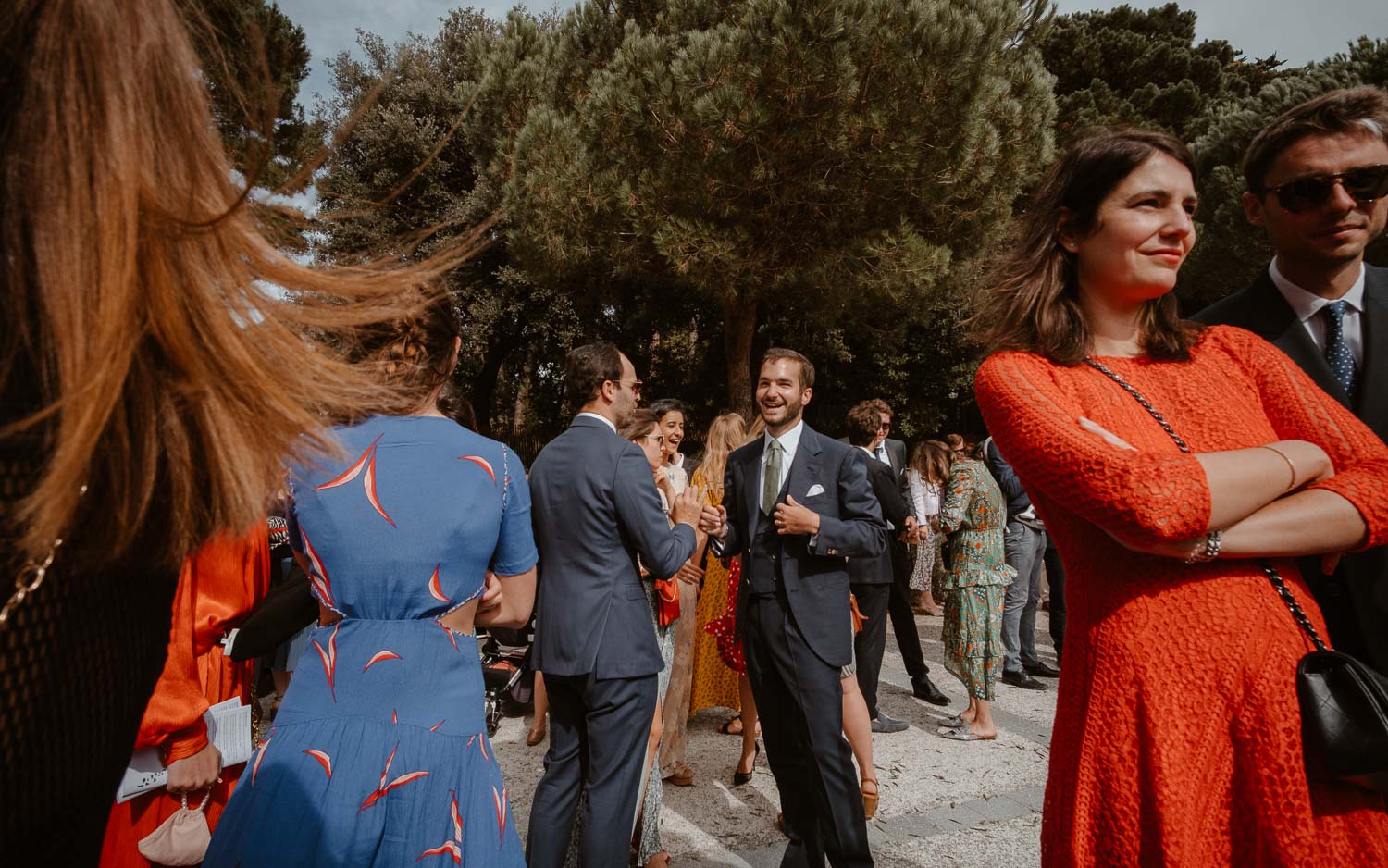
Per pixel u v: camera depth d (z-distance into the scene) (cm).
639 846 262
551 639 229
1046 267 126
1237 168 1083
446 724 121
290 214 56
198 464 50
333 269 55
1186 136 1609
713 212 864
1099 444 101
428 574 126
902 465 622
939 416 1486
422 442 133
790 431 274
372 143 1374
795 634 246
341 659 121
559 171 889
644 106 834
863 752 305
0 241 40
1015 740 411
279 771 113
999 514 428
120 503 45
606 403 252
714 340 1443
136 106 42
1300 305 158
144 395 47
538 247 948
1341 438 107
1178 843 92
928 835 296
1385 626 126
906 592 495
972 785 347
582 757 238
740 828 302
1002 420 115
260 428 50
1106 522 98
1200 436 109
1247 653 97
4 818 42
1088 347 122
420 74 1459
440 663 124
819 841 247
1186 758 95
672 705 351
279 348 52
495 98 1066
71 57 40
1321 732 90
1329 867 88
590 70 1084
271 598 162
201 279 47
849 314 1059
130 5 42
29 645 42
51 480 38
